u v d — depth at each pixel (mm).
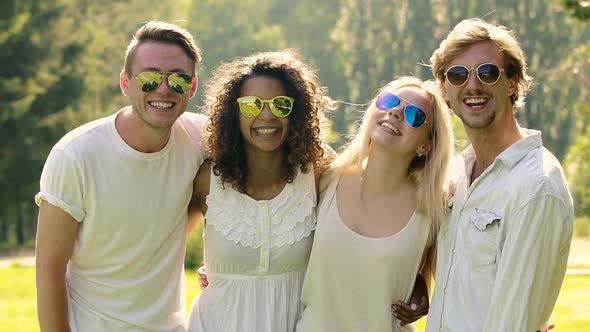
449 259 4441
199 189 4887
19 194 31344
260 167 4812
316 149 4852
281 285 4797
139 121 4527
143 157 4539
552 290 4324
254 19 54062
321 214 4836
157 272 4645
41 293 4484
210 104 4816
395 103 4770
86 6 34219
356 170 4930
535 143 4320
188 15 48594
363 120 4945
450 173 4852
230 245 4738
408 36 42344
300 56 5113
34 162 30969
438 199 4738
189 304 9703
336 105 5367
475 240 4297
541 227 4117
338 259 4758
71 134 4562
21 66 30672
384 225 4789
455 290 4355
